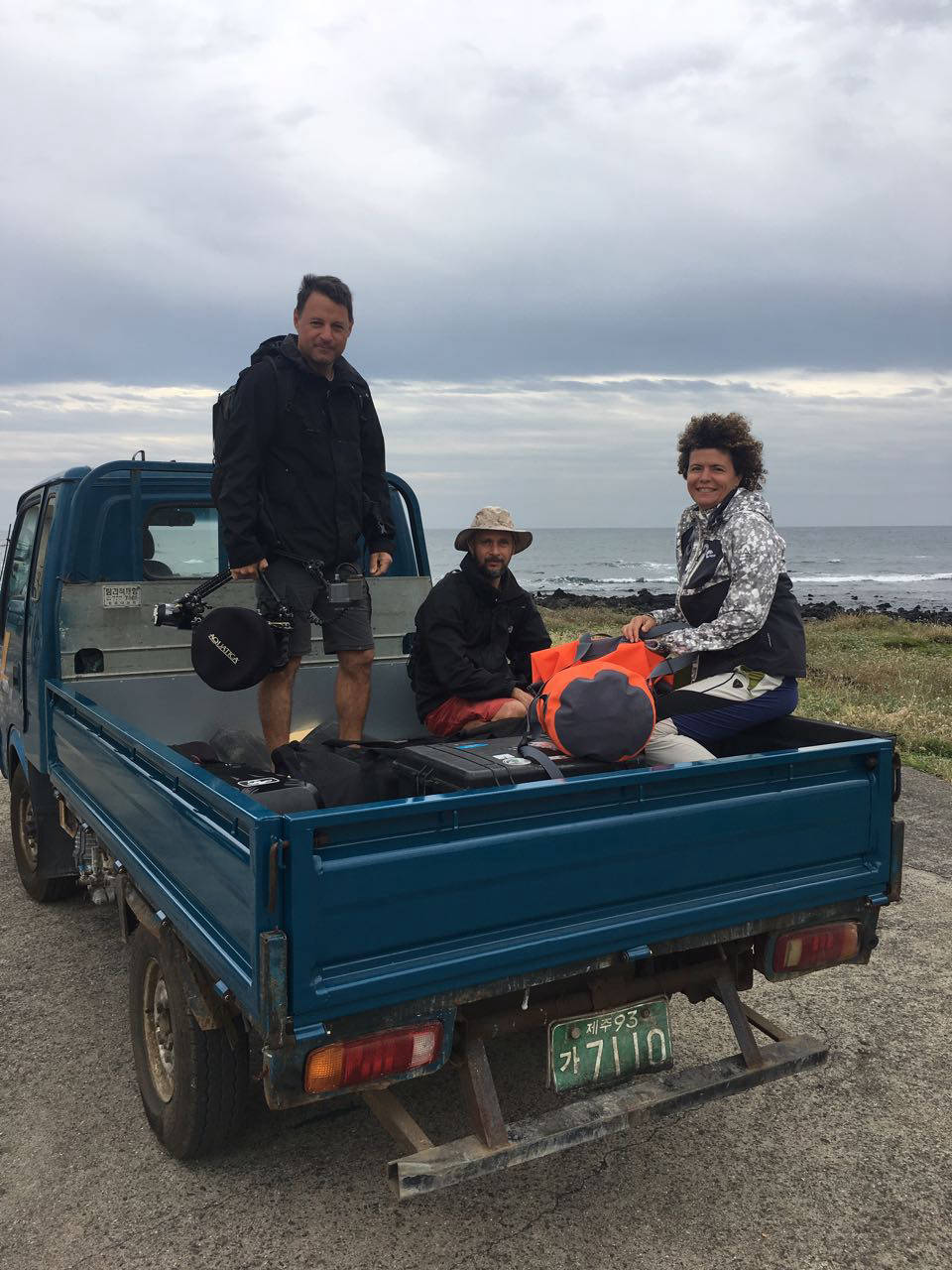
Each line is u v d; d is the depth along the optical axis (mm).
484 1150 2391
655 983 2852
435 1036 2387
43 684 4488
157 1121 3082
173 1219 2746
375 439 4367
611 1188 2910
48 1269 2547
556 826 2514
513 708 4203
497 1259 2586
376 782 3191
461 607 4375
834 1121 3281
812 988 4359
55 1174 2963
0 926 5055
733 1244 2652
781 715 3582
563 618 31641
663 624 3771
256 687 4863
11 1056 3707
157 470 4738
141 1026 3215
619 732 3020
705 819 2748
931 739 9664
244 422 3857
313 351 3959
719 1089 2678
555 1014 2689
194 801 2621
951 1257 2607
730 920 2812
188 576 4992
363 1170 2994
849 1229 2719
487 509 4340
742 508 3533
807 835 2961
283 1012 2166
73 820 4336
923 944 4844
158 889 2863
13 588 5457
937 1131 3221
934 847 6449
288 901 2176
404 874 2293
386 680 5102
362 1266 2561
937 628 24859
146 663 4613
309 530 4086
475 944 2426
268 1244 2646
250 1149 3102
